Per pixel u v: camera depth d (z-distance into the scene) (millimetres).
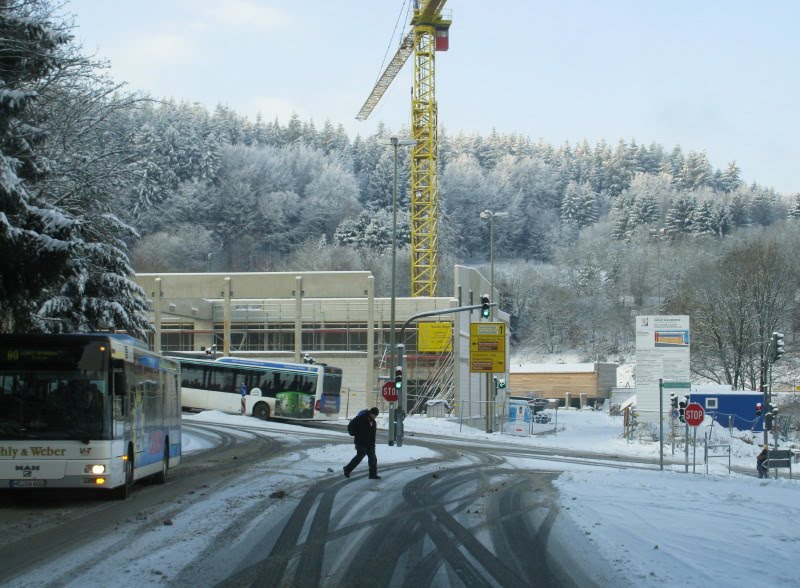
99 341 16375
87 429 16000
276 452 30812
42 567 10070
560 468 28312
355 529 13117
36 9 21281
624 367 136125
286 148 170125
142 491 19141
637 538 12523
